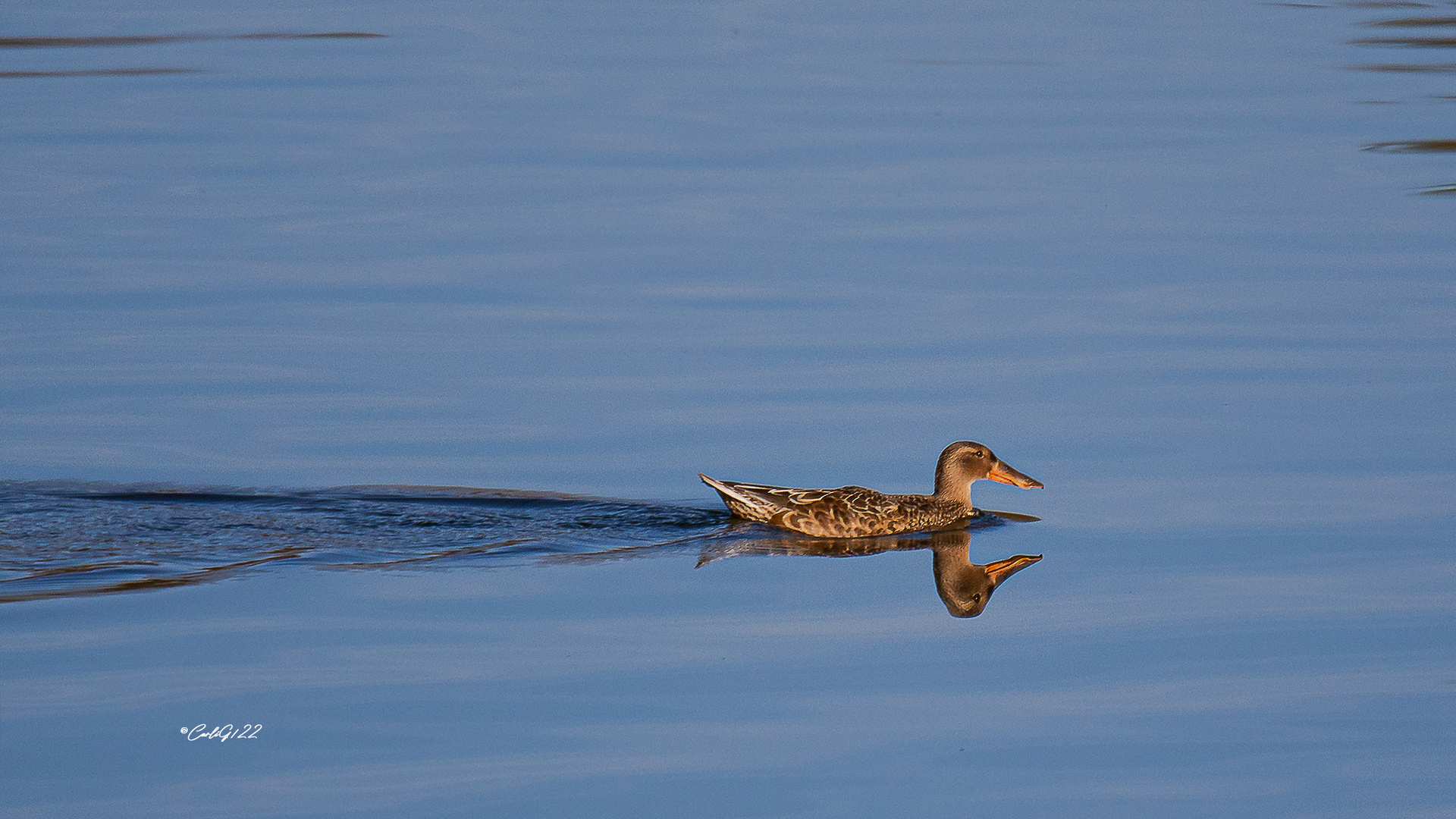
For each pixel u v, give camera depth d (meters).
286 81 33.78
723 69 35.66
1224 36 38.81
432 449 16.88
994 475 15.84
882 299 21.59
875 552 14.79
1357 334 20.08
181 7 42.03
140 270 22.16
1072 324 20.70
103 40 37.25
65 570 13.49
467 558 14.13
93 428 17.16
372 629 12.22
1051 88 33.78
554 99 32.72
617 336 20.20
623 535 15.05
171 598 12.84
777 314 21.02
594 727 10.63
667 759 10.20
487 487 15.99
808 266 22.84
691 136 29.86
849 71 35.50
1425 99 32.12
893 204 25.61
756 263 22.94
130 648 11.66
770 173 27.41
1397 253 23.19
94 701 10.73
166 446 16.77
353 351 19.56
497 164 27.86
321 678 11.24
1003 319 20.86
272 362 19.17
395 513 15.35
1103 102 32.53
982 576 13.96
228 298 21.25
